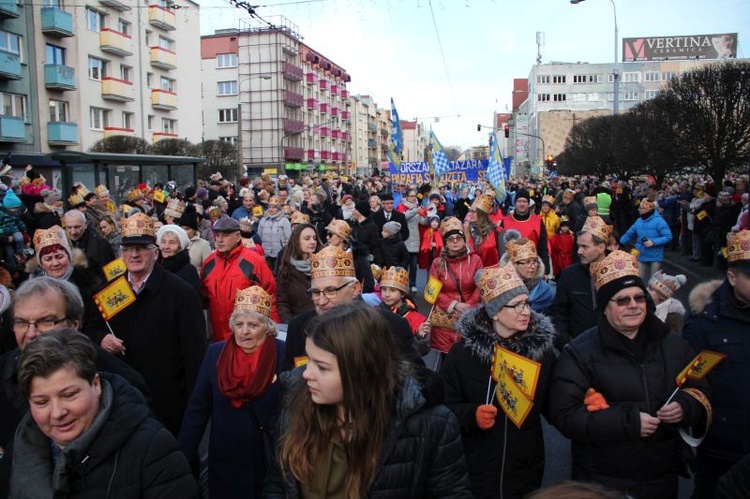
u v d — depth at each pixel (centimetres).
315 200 1409
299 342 359
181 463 236
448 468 238
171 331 421
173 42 4306
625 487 304
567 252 1194
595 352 321
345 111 8906
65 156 1619
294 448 232
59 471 215
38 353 214
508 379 323
